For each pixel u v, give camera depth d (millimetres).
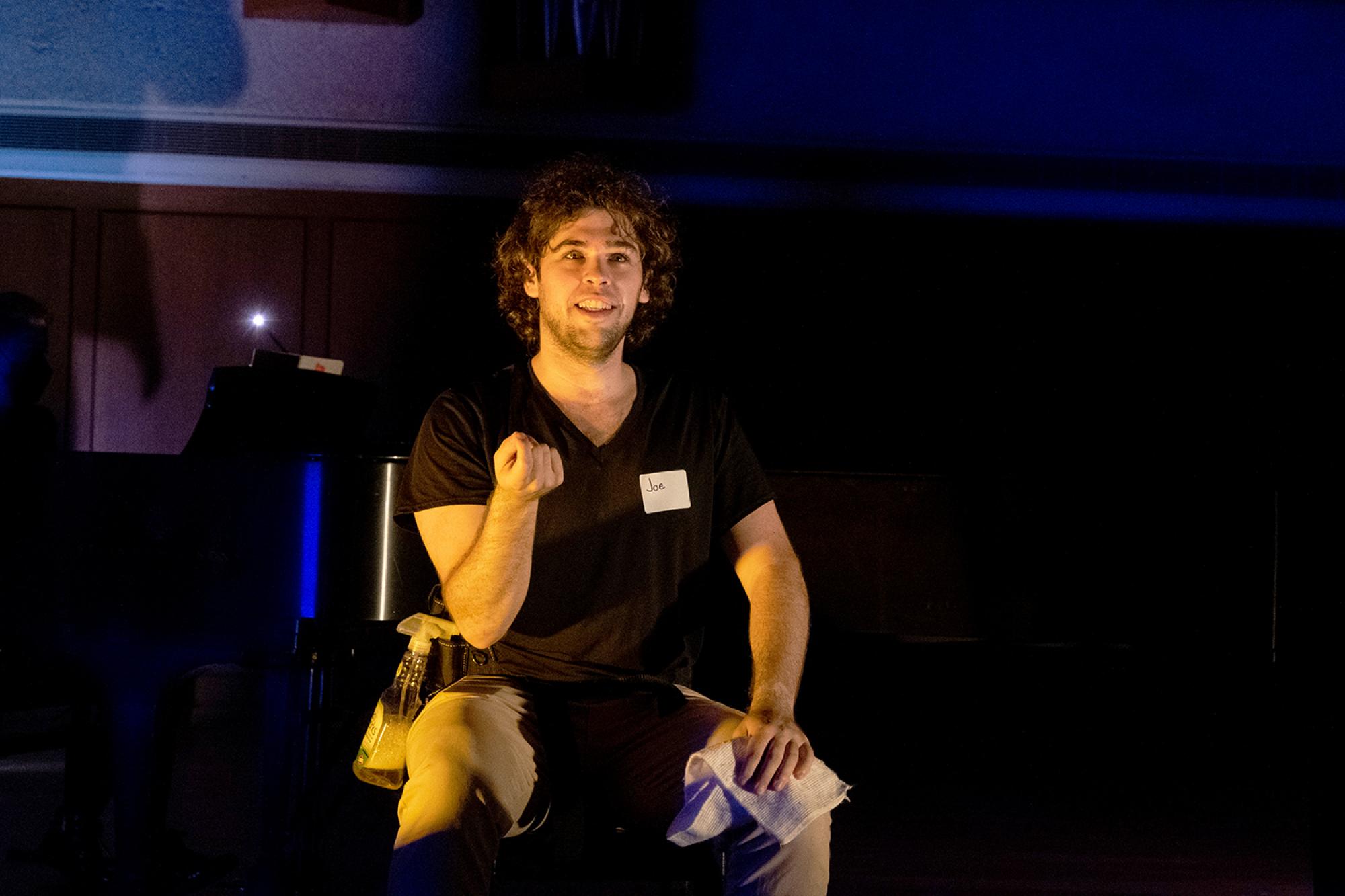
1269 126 5445
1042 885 2639
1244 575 3391
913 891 2576
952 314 5406
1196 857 2885
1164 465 3777
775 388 5391
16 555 1839
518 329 2039
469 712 1501
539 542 1632
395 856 1300
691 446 1730
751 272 5406
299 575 1826
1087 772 3826
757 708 1513
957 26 5410
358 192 5410
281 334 5398
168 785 2463
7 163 5305
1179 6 5406
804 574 3533
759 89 5406
